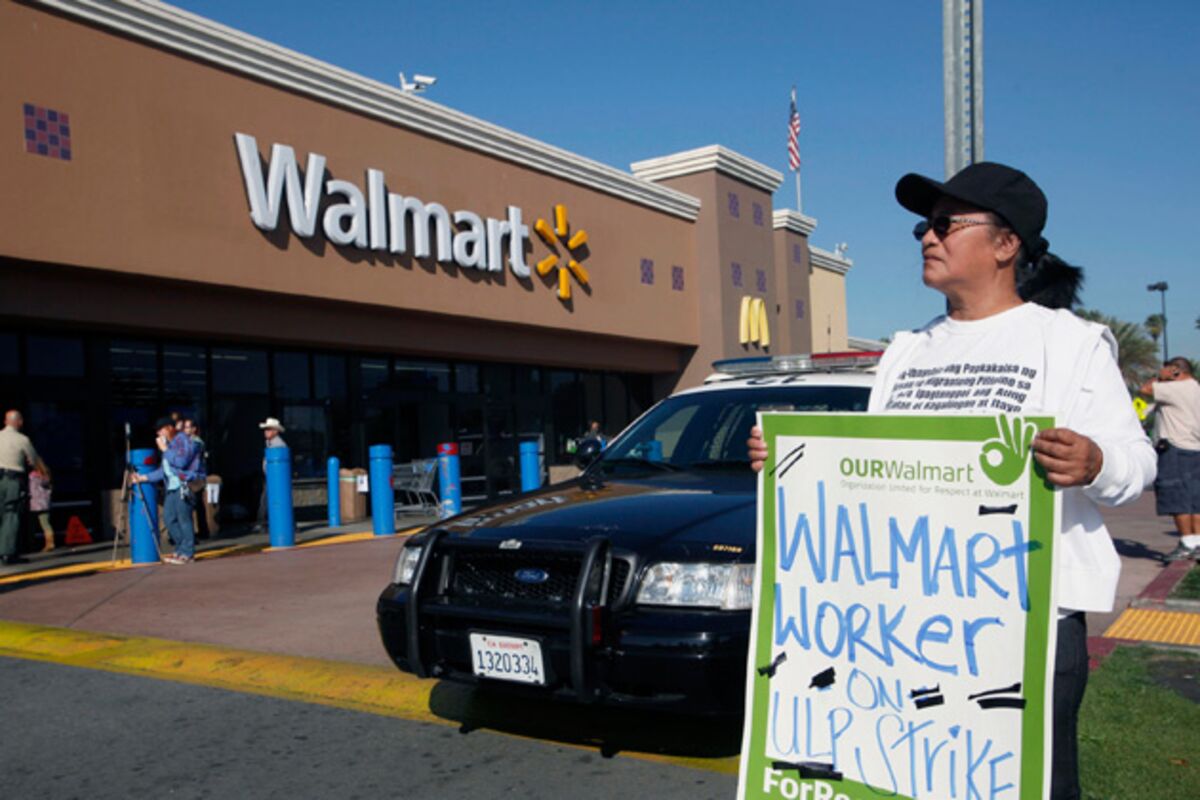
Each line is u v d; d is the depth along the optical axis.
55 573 10.27
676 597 3.85
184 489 10.79
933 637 2.36
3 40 11.23
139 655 6.25
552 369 21.70
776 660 2.58
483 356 18.61
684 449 5.37
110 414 13.83
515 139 18.20
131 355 14.16
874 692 2.44
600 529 4.14
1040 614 2.22
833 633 2.51
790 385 5.50
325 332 15.56
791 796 2.52
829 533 2.53
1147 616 6.12
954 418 2.34
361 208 15.15
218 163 13.33
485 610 4.03
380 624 4.48
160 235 12.62
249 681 5.70
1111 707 4.36
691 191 23.67
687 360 23.75
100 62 12.10
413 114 16.17
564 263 19.44
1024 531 2.25
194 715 5.10
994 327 2.46
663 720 4.80
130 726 4.95
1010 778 2.24
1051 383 2.32
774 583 2.60
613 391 23.36
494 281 17.80
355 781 4.16
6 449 11.55
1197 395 8.13
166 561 10.83
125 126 12.32
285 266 14.14
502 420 20.33
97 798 4.07
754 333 24.42
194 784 4.18
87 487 13.62
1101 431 2.29
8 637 6.94
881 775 2.41
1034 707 2.21
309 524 15.94
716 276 23.41
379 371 17.83
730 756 4.34
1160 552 8.75
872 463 2.47
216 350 15.26
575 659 3.76
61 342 13.38
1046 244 2.52
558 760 4.33
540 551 3.99
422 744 4.57
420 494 17.05
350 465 17.14
